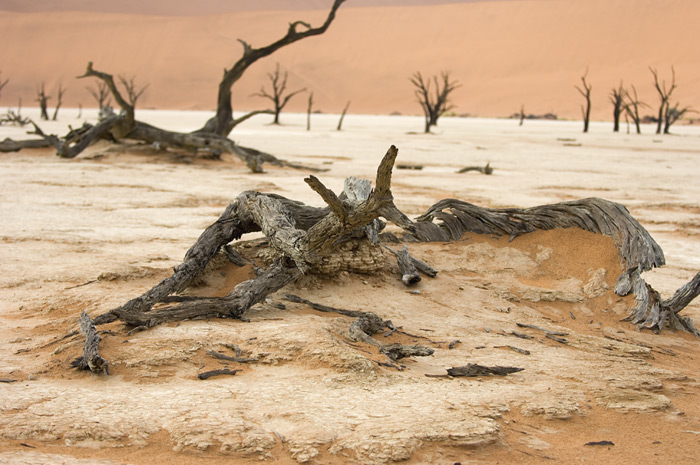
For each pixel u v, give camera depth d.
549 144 53.31
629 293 9.52
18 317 8.05
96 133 30.42
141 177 24.31
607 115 141.75
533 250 10.84
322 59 185.75
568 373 6.66
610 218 10.38
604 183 26.89
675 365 7.76
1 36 184.25
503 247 11.05
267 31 191.50
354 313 8.05
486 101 161.12
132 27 185.12
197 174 26.08
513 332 8.20
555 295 9.60
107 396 5.33
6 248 11.91
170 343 6.37
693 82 148.00
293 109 163.38
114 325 6.90
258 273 8.53
